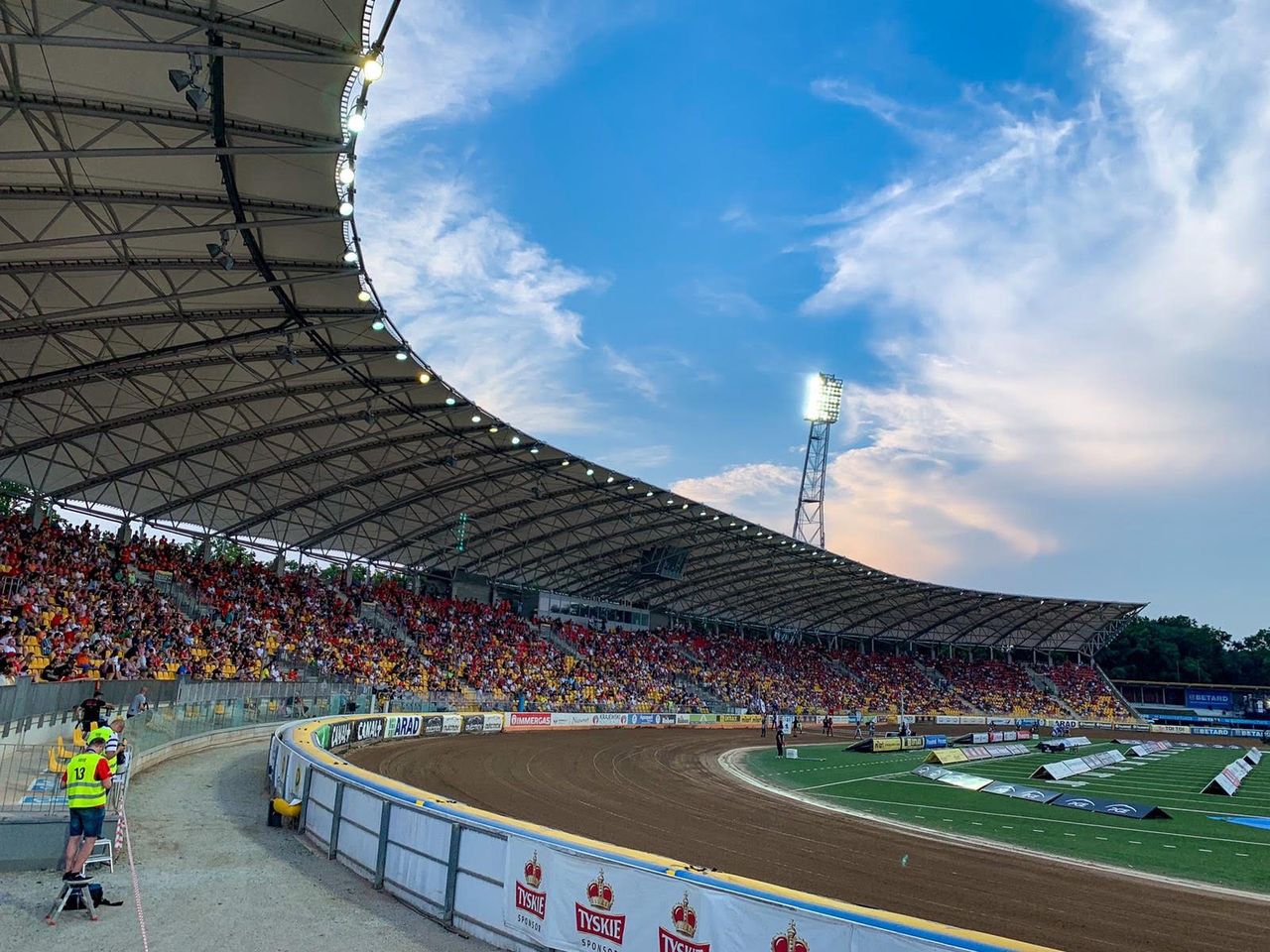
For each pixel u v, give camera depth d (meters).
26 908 9.44
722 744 44.78
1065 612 90.12
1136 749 51.81
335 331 26.47
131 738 18.80
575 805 21.39
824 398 90.44
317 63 15.37
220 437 33.69
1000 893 13.80
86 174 17.55
